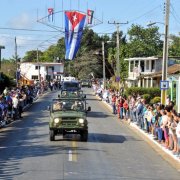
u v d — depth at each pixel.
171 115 23.66
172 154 22.59
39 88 78.75
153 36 101.44
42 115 44.25
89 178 16.36
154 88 63.66
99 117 44.44
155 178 16.98
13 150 23.02
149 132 31.14
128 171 18.19
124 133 32.19
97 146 25.03
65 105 27.47
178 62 75.44
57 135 28.91
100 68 137.12
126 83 92.69
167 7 36.31
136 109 36.69
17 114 40.41
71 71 140.38
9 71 107.12
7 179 15.97
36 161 19.78
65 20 56.12
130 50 100.38
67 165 18.92
